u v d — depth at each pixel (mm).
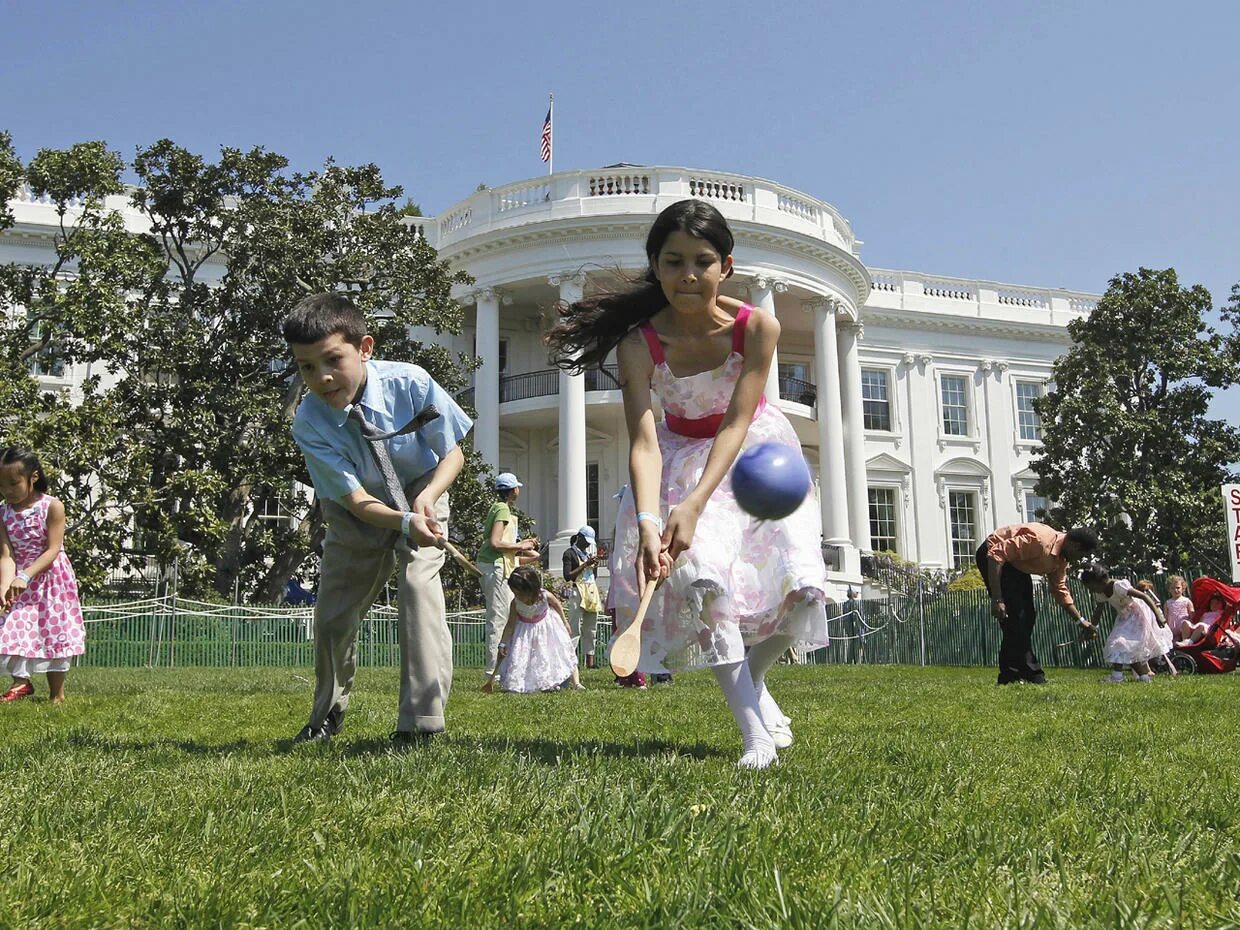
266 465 22141
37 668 7430
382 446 4398
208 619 18953
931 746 4457
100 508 19594
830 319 32344
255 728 5496
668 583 3795
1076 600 18656
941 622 22578
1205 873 2111
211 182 23438
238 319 24016
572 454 29078
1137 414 29375
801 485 3359
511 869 2086
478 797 2902
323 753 4109
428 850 2297
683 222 3656
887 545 37156
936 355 38781
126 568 20328
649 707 7008
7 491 7379
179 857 2266
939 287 39656
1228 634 13945
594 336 3953
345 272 23438
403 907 1882
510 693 9641
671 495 3975
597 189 30672
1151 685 9695
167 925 1813
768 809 2738
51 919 1834
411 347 24938
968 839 2443
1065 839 2482
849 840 2396
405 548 4602
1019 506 38594
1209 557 29562
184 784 3258
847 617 26750
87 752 4215
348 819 2627
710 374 3914
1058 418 31562
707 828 2441
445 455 4629
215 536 20922
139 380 22078
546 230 29688
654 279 3910
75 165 20406
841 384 34406
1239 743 4723
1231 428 29281
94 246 20453
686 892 1925
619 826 2463
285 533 23297
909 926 1752
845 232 34281
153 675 12375
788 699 7840
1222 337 29672
